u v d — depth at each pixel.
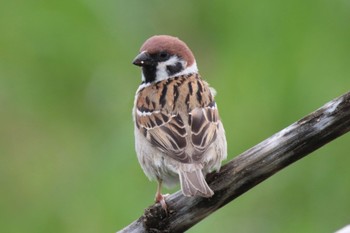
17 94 14.71
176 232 9.81
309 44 13.65
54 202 13.84
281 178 13.54
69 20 14.64
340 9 13.79
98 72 14.65
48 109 14.66
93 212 13.34
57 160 14.35
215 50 14.38
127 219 13.05
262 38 13.91
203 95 10.67
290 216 13.37
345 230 9.29
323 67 13.52
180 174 9.83
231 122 13.45
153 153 10.42
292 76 13.50
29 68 14.81
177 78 11.17
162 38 11.53
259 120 13.39
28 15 14.73
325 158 13.46
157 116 10.53
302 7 13.84
